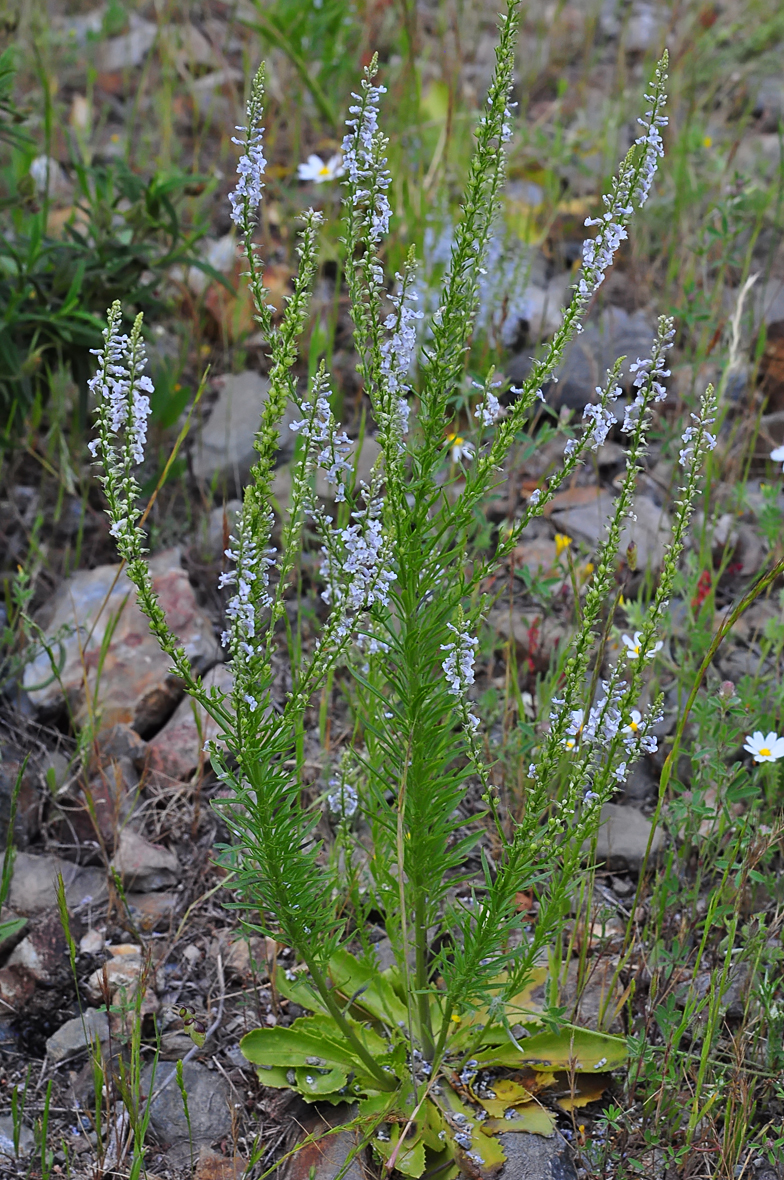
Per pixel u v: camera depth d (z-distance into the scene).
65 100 6.25
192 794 3.30
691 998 2.46
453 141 5.36
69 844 3.21
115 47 6.65
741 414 4.57
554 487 2.21
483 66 6.77
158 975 2.88
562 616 3.72
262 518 1.99
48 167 4.16
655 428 4.38
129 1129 2.52
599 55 6.98
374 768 2.49
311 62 6.04
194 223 5.10
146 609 2.00
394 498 2.12
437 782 2.26
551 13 7.50
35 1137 2.49
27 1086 2.52
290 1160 2.44
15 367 3.75
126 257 3.95
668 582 2.21
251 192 2.02
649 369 2.17
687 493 2.17
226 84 6.34
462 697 2.18
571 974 2.81
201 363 4.68
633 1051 2.39
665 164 5.66
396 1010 2.65
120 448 2.03
